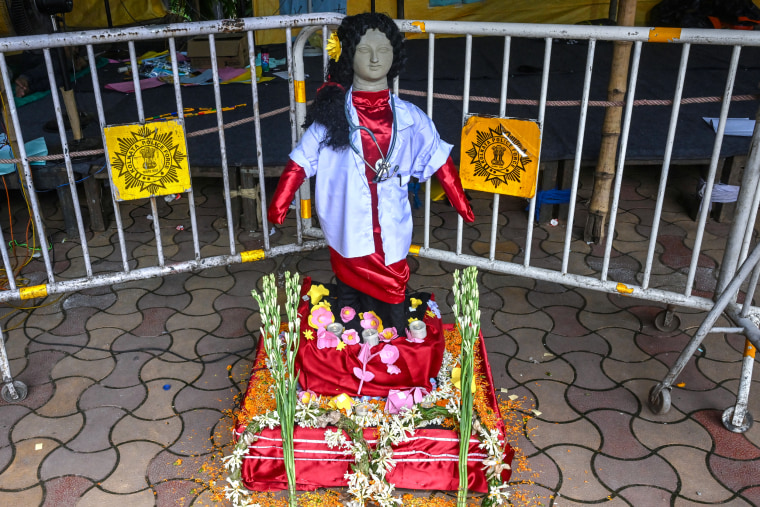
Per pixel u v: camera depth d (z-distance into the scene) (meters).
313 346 2.77
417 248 3.47
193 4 8.76
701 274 4.06
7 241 4.51
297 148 2.61
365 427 2.60
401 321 2.83
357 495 2.37
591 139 4.76
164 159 3.05
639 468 2.65
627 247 4.39
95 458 2.72
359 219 2.59
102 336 3.50
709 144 4.63
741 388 2.79
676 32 2.65
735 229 2.87
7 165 4.27
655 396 2.91
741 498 2.52
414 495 2.55
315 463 2.55
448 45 7.92
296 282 2.24
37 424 2.90
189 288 3.94
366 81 2.49
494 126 3.04
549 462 2.69
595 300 3.80
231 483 2.42
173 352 3.37
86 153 2.95
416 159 2.70
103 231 4.62
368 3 7.95
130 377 3.19
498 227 4.67
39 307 3.75
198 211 4.92
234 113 5.45
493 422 2.60
